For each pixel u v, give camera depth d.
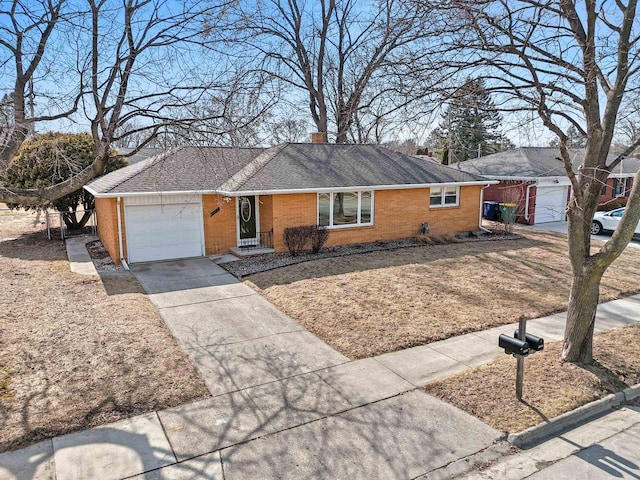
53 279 11.70
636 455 4.90
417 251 15.29
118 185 13.35
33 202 6.46
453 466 4.68
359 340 7.89
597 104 6.12
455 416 5.54
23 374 6.30
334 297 10.20
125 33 7.42
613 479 4.50
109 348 7.25
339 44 21.98
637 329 8.45
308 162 16.55
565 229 20.52
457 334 8.23
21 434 5.00
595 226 19.38
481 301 10.03
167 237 14.18
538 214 22.25
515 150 25.97
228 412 5.61
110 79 7.10
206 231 14.74
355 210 16.28
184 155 15.65
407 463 4.70
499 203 22.80
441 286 11.12
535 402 5.79
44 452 4.74
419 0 6.18
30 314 8.73
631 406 5.98
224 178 14.88
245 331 8.37
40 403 5.62
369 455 4.82
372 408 5.73
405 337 8.02
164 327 8.48
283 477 4.46
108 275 12.27
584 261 6.60
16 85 6.45
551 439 5.21
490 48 6.11
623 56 6.04
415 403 5.84
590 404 5.78
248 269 12.82
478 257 14.41
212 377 6.53
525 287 11.14
